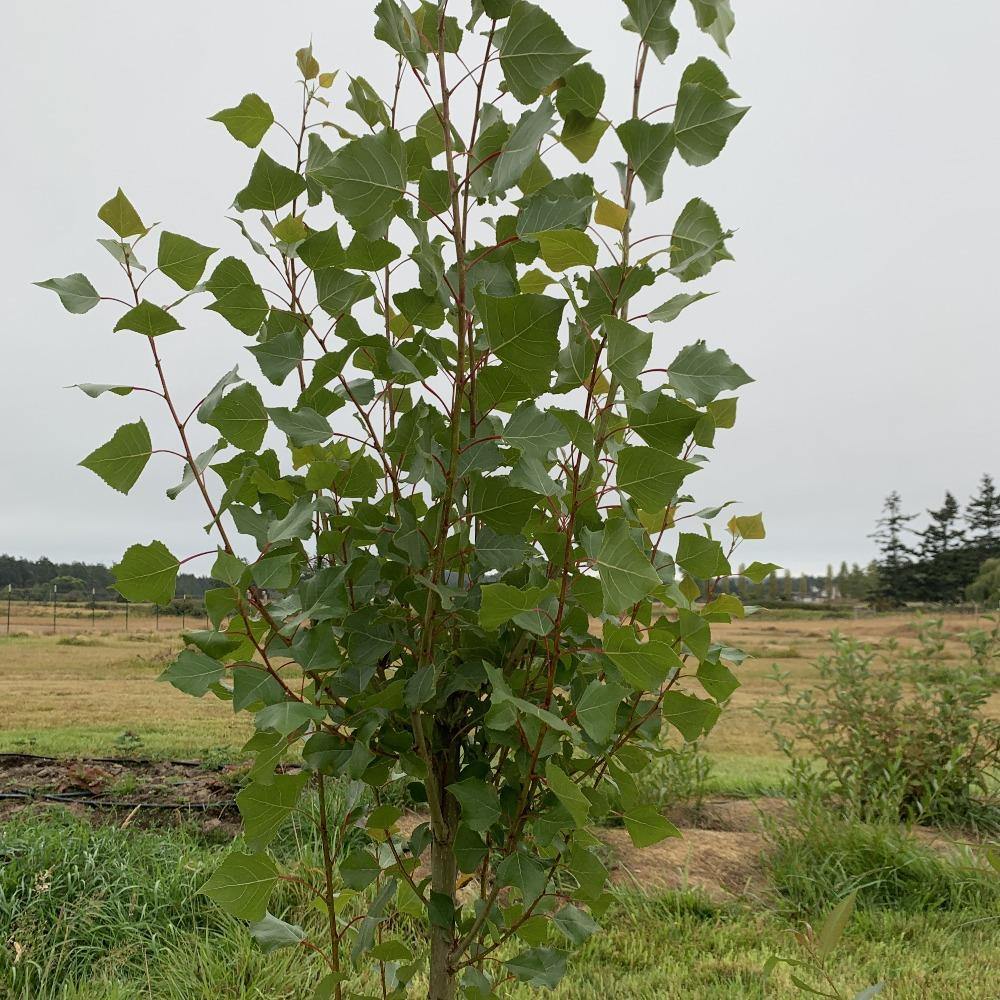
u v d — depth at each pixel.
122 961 3.35
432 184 1.29
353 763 1.35
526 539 1.49
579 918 1.53
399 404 1.72
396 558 1.43
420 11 1.45
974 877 4.43
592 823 1.46
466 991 1.51
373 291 1.42
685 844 4.92
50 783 5.50
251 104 1.46
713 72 1.38
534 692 1.45
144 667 13.36
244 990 3.07
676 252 1.36
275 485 1.44
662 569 1.46
